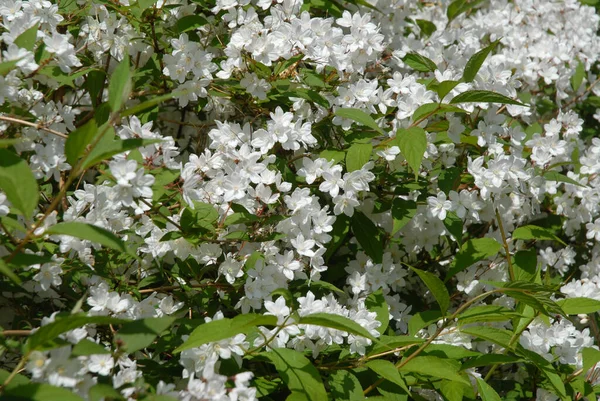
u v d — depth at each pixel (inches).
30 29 120.9
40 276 119.8
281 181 140.3
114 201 110.0
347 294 152.3
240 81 144.4
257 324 107.0
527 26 212.2
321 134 152.9
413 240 166.4
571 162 165.6
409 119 150.9
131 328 95.7
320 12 187.8
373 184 155.9
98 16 155.1
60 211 148.9
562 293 158.4
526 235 154.0
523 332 142.2
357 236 151.5
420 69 175.6
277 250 132.3
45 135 134.2
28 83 141.2
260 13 168.4
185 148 179.8
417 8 219.8
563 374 143.2
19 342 104.0
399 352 132.3
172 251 142.9
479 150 160.9
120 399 95.2
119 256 134.0
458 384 127.0
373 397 121.5
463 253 148.2
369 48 151.8
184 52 141.7
